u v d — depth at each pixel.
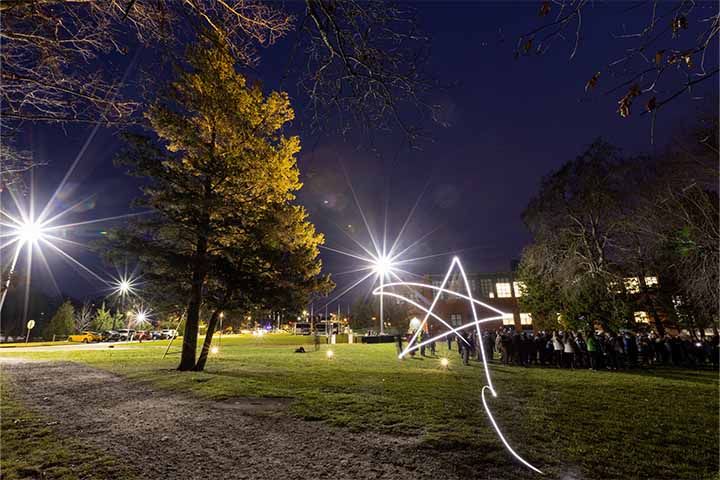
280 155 17.53
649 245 23.23
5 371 14.37
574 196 27.61
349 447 6.32
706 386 12.74
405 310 59.44
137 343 41.91
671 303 25.75
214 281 16.44
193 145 16.05
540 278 29.67
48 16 4.38
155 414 8.20
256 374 14.57
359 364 18.83
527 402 9.94
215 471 5.32
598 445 6.68
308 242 17.86
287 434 6.94
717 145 16.83
